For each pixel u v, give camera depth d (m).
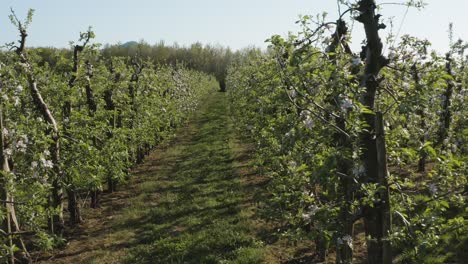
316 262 6.84
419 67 4.04
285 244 7.74
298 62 3.76
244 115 14.48
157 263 7.36
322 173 3.60
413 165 11.10
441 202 3.77
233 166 14.67
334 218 3.99
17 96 6.64
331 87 3.68
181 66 36.78
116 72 12.68
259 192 10.44
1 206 5.14
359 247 7.25
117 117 13.24
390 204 3.88
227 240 7.96
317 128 4.32
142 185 13.13
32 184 6.19
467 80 10.16
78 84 9.37
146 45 60.03
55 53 9.35
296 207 4.90
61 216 8.62
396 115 4.34
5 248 4.86
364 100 3.77
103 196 12.28
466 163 4.15
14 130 5.97
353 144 3.73
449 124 8.55
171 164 16.34
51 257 7.96
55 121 8.20
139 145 15.49
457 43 9.03
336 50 3.95
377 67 3.69
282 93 4.48
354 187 3.90
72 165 7.98
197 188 12.23
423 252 3.71
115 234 9.02
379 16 3.65
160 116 18.02
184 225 9.20
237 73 25.59
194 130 25.97
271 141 7.84
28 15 7.25
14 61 7.38
